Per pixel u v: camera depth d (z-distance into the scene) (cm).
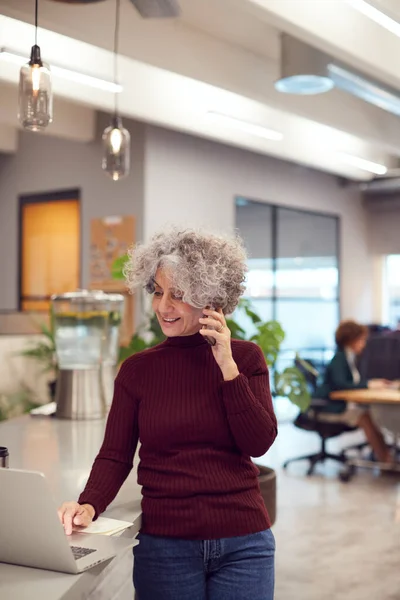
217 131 689
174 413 174
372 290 1139
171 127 650
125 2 473
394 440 717
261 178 899
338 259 1061
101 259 767
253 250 899
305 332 998
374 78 562
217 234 178
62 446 269
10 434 294
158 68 503
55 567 145
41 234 840
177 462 174
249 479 176
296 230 979
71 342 328
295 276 979
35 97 283
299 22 410
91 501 175
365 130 705
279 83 536
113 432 184
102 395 337
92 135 757
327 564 417
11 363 540
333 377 635
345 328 643
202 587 172
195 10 496
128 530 172
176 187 770
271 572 174
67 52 486
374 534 472
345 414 643
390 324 1162
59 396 335
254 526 172
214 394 174
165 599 172
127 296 744
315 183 1005
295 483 608
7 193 864
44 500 142
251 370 179
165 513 173
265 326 355
